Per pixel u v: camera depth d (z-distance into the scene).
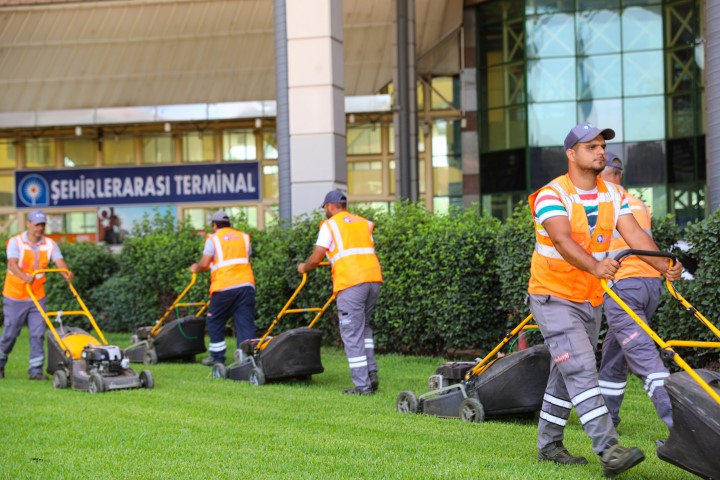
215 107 19.39
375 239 10.91
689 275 8.35
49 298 14.91
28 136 21.56
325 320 11.84
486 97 20.03
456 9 19.77
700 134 17.91
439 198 20.47
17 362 11.30
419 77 20.09
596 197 4.68
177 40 20.52
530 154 19.23
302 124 13.36
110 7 21.12
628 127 18.69
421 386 8.45
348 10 19.80
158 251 13.95
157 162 21.70
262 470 4.98
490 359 6.63
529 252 9.17
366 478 4.71
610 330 5.62
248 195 21.17
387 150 20.62
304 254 11.76
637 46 18.62
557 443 5.03
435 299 10.31
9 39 21.16
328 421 6.53
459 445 5.55
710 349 7.85
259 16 20.45
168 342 10.92
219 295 10.01
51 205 21.83
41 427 6.48
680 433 4.04
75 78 20.45
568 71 19.06
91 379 8.37
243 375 9.07
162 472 4.97
